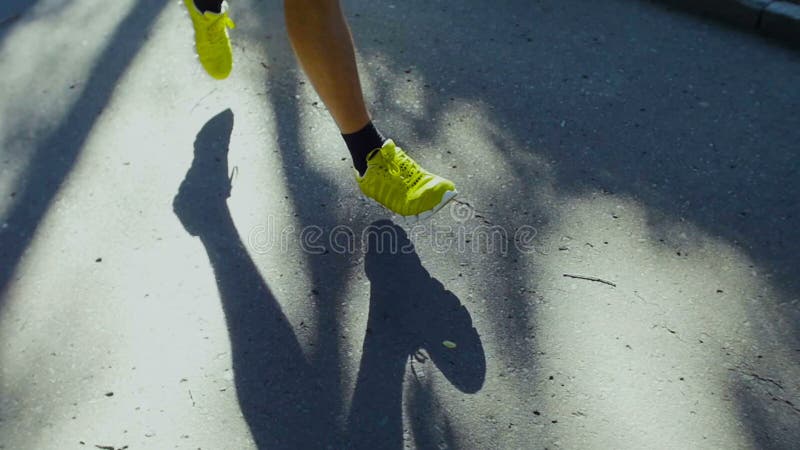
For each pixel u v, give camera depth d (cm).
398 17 354
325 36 222
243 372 217
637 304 229
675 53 322
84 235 261
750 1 326
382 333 226
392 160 244
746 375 210
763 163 271
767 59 317
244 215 263
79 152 293
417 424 204
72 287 244
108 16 367
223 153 288
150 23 360
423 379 213
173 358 222
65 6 378
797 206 255
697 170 270
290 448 200
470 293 235
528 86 310
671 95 302
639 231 250
